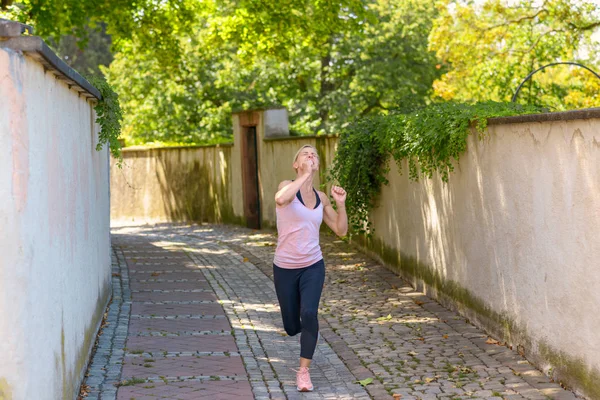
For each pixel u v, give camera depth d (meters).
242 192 19.14
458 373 5.86
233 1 21.11
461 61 21.62
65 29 15.20
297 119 28.88
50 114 4.41
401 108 11.30
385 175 11.19
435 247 8.74
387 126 10.38
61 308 4.61
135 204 24.38
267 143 17.81
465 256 7.66
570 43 19.50
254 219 18.66
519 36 20.70
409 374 5.91
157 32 17.86
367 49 28.12
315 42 18.66
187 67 28.38
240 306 8.80
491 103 7.45
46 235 4.16
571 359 5.24
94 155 7.24
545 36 20.30
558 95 21.33
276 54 19.03
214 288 9.98
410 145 8.74
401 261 10.38
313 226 5.66
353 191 11.45
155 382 5.60
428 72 29.06
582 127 4.93
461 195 7.70
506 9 20.08
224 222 20.41
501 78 21.08
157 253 13.63
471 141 7.28
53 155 4.48
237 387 5.55
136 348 6.64
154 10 17.48
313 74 29.08
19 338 3.66
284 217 5.63
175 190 22.61
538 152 5.70
